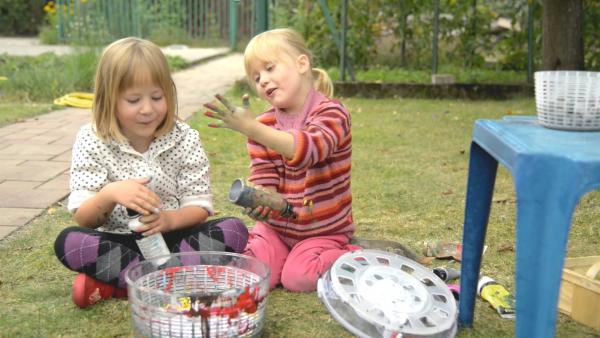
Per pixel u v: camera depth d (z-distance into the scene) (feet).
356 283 6.58
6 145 15.34
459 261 8.63
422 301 6.44
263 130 6.57
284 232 7.96
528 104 23.39
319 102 7.78
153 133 7.43
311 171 7.66
